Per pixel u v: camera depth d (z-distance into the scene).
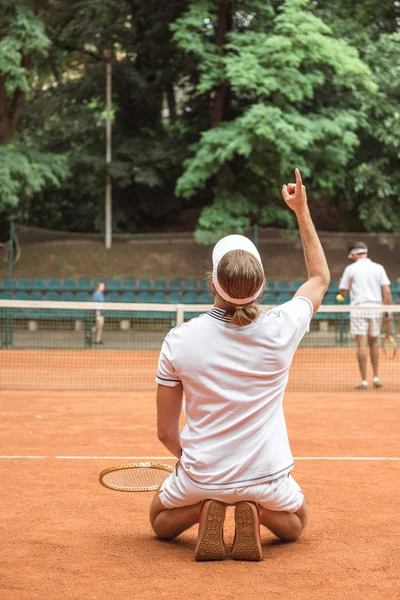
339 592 3.12
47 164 25.92
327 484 5.44
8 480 5.54
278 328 3.42
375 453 6.75
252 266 3.33
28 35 23.58
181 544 3.90
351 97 26.50
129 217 31.55
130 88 30.27
